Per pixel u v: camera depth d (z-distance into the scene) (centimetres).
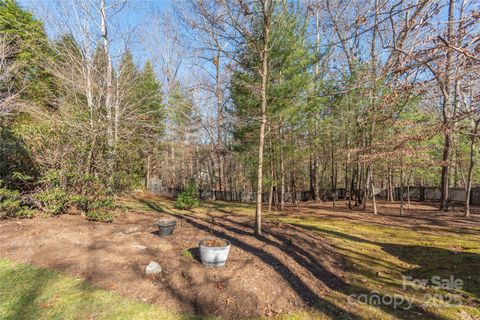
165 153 1830
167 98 1622
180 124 1689
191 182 1402
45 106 1028
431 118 861
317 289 342
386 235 641
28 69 1054
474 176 1366
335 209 1145
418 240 595
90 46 964
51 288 308
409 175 1233
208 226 602
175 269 347
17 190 596
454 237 622
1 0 1195
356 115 967
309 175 1817
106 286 312
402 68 372
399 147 751
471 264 441
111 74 1004
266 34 481
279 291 317
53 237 466
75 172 628
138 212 805
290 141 1048
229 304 286
